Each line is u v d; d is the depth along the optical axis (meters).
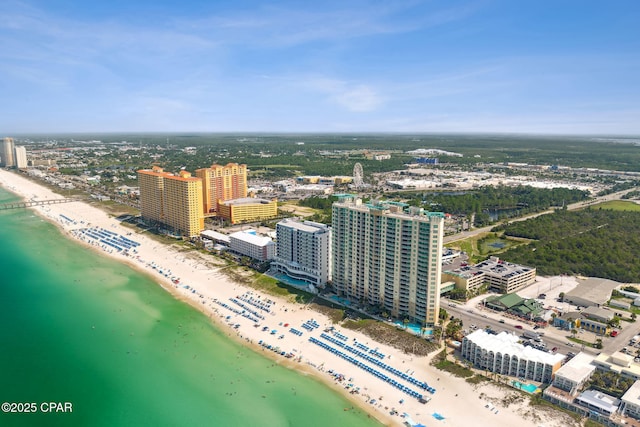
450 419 184.00
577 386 193.88
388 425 182.75
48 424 184.88
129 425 185.12
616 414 180.25
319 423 184.62
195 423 185.75
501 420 182.12
